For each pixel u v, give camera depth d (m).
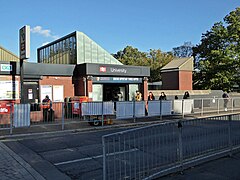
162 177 5.57
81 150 8.58
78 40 24.47
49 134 11.85
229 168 6.18
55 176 6.09
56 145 9.44
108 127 13.87
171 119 17.03
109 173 5.19
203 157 6.65
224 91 32.66
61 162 7.23
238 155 7.41
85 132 12.52
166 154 6.13
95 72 20.38
